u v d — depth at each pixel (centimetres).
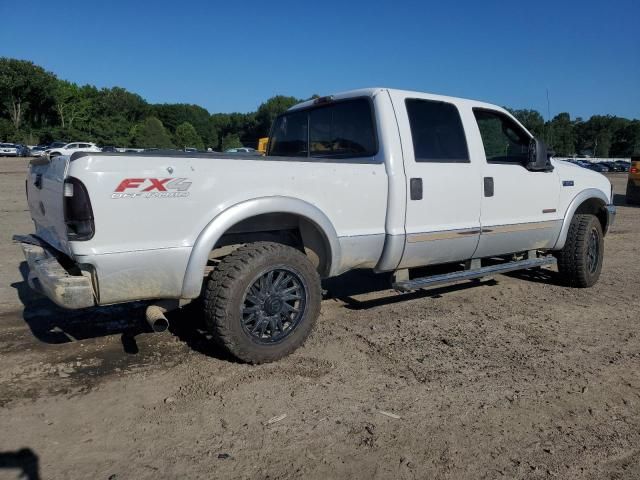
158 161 348
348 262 443
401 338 457
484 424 324
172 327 475
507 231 547
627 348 448
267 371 387
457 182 496
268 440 301
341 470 277
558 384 378
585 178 639
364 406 341
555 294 609
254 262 380
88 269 341
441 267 656
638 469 285
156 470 273
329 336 459
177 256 357
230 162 375
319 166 414
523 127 575
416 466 282
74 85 8769
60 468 273
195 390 357
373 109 466
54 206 368
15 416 321
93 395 349
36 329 466
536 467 284
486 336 468
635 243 970
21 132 7538
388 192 452
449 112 507
